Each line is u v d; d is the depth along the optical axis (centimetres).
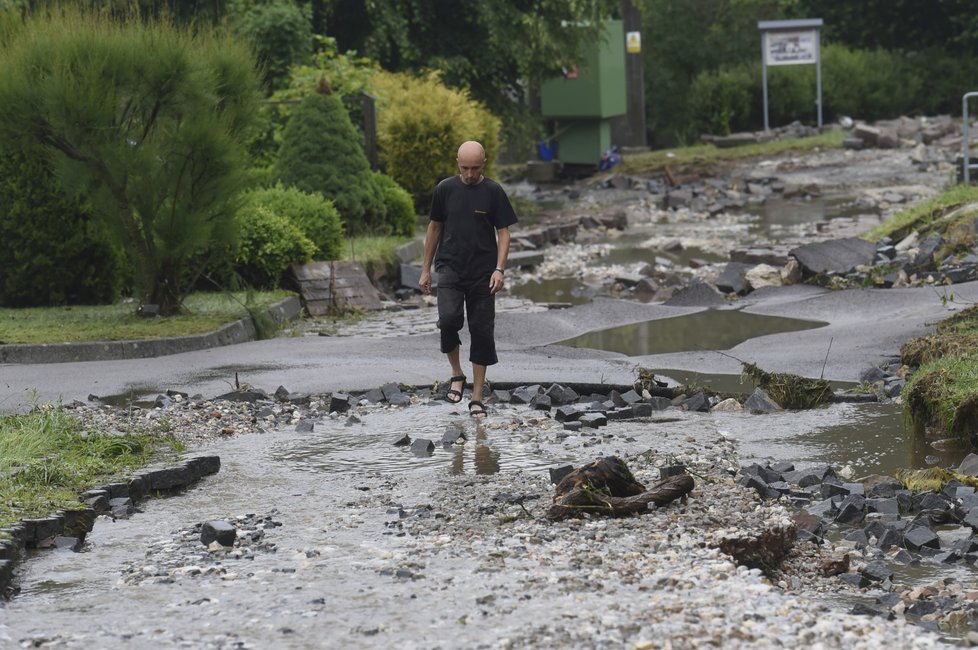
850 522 1012
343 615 775
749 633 715
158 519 1050
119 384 1641
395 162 3678
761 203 4178
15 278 2298
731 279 2456
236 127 2169
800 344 1823
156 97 2064
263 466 1233
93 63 1992
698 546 902
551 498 1054
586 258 3123
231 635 746
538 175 5384
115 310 2234
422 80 4116
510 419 1414
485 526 980
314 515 1045
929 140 5359
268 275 2495
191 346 1939
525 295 2602
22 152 2262
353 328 2233
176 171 2091
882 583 866
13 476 1095
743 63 6781
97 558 939
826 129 5844
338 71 3641
